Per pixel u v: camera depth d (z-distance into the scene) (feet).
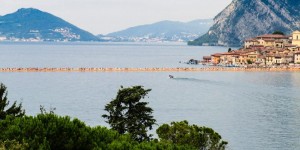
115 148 157.99
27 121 169.17
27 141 157.07
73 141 163.84
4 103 225.56
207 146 212.84
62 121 170.91
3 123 173.68
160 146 164.55
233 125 430.20
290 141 368.07
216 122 445.37
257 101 602.85
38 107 530.27
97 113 483.10
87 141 167.02
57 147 163.22
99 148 157.28
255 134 391.24
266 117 477.36
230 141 365.20
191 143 209.56
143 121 245.24
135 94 240.94
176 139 212.43
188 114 489.67
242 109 530.68
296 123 443.73
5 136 161.27
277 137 382.22
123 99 243.40
